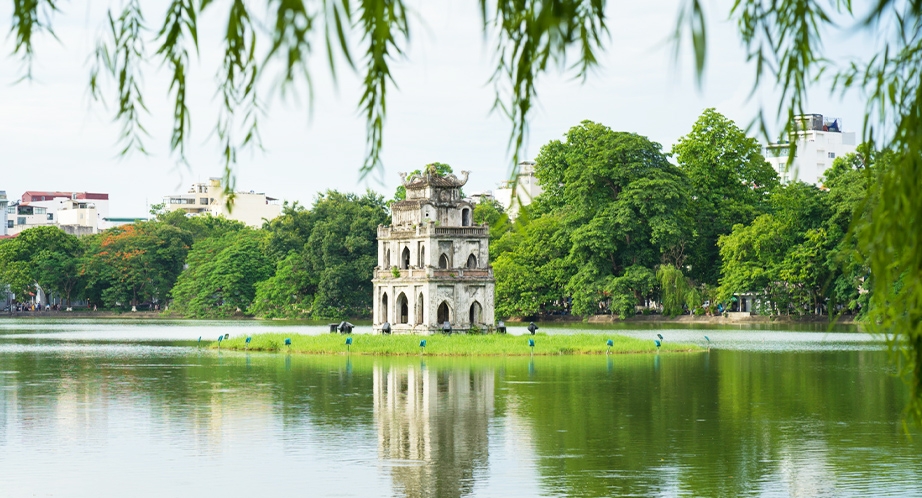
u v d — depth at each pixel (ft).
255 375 249.96
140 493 111.86
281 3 23.06
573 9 25.88
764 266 508.12
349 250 613.11
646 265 538.06
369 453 136.67
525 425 161.89
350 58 23.40
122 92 30.86
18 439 148.36
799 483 116.88
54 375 254.47
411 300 386.73
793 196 495.00
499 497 110.52
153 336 467.93
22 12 29.91
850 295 480.23
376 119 27.53
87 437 149.48
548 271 542.16
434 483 117.50
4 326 591.78
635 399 195.83
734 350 345.31
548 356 310.45
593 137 548.72
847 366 277.64
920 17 30.48
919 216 31.22
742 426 160.66
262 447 140.77
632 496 110.63
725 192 555.28
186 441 146.51
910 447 140.15
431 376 243.60
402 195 629.92
